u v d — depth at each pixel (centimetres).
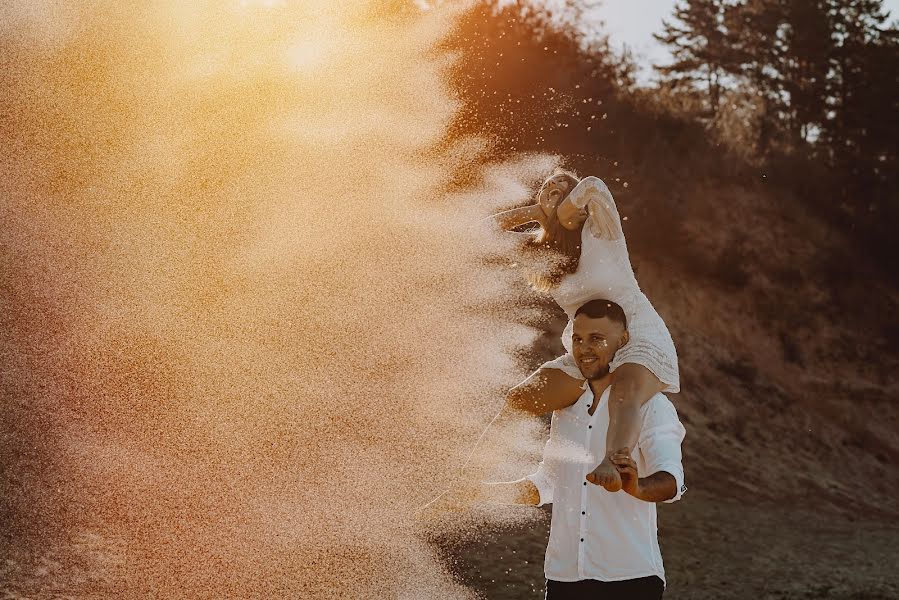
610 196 339
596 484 308
